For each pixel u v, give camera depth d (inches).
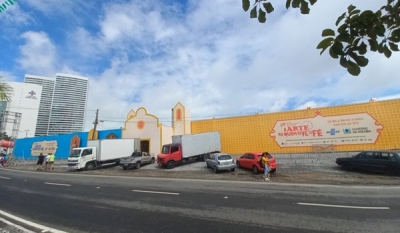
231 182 536.4
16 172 914.7
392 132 778.2
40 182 603.8
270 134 988.6
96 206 333.4
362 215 266.2
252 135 1027.9
